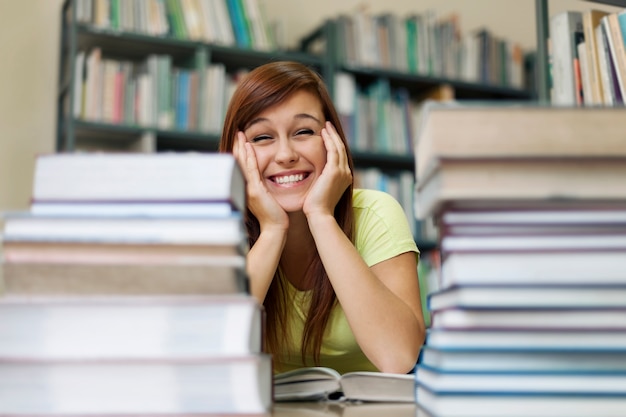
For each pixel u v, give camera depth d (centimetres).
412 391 92
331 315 145
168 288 54
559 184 51
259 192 137
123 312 54
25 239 54
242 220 57
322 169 143
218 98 324
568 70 129
